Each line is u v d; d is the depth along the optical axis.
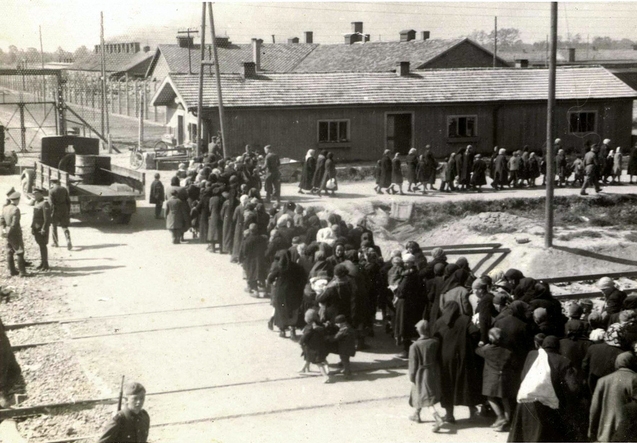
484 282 11.66
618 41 68.50
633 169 33.88
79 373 12.55
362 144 38.12
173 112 49.03
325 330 12.30
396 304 13.41
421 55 49.16
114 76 79.12
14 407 11.07
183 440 10.14
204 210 21.66
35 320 15.14
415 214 29.09
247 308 16.23
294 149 37.06
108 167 28.27
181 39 63.53
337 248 14.20
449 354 10.62
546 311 10.38
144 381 12.25
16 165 36.78
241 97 36.19
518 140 40.62
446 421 10.78
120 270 19.02
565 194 31.30
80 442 10.02
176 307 16.17
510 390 10.24
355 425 10.66
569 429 9.09
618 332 9.59
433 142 39.38
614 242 26.50
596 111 41.28
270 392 11.88
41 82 80.94
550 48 23.72
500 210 30.00
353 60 53.53
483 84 40.41
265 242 16.98
